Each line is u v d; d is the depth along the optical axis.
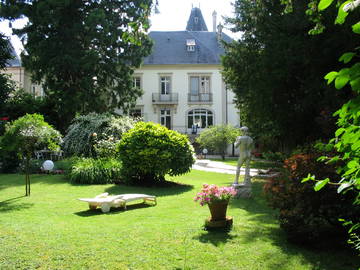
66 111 19.06
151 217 5.94
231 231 4.99
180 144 10.40
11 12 18.12
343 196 4.15
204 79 32.41
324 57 9.38
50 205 6.98
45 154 16.11
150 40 22.95
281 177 4.98
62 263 3.66
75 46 19.31
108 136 13.48
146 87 32.03
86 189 9.16
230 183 11.13
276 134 16.52
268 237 4.76
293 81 11.20
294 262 3.85
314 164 4.35
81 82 19.30
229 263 3.77
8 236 4.57
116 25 20.78
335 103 8.38
